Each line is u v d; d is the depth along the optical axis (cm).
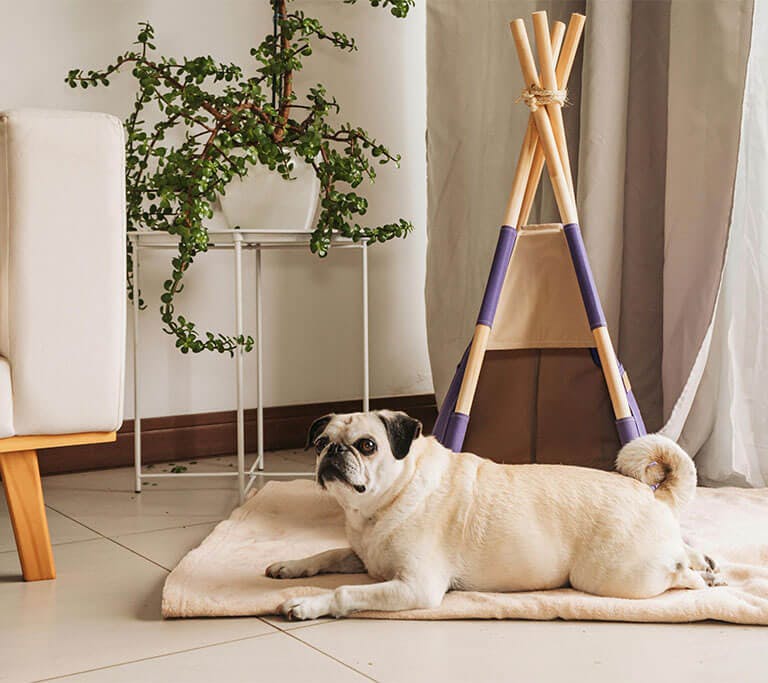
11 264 166
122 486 256
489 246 284
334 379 315
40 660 133
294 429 307
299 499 228
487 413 203
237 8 291
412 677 126
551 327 201
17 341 167
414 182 326
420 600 149
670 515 157
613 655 133
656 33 253
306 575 167
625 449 165
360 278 317
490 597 152
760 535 196
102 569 180
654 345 259
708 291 234
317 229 244
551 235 201
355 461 150
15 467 171
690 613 145
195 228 226
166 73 246
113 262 173
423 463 159
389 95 319
